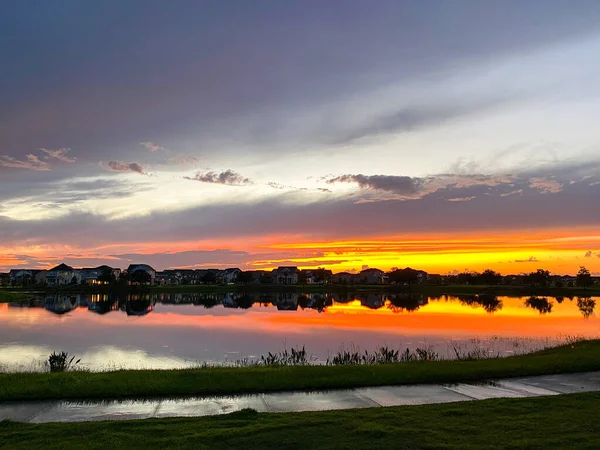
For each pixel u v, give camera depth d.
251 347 25.14
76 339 28.64
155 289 113.50
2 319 41.94
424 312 50.53
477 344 25.09
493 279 127.31
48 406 10.50
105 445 7.77
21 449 7.60
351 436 8.16
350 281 173.00
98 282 148.12
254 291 111.88
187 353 23.12
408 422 8.90
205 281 149.25
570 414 9.34
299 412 9.67
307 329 33.78
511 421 8.94
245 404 10.66
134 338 29.11
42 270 156.88
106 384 12.02
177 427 8.70
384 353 19.56
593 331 31.97
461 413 9.44
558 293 96.19
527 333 30.89
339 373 13.35
